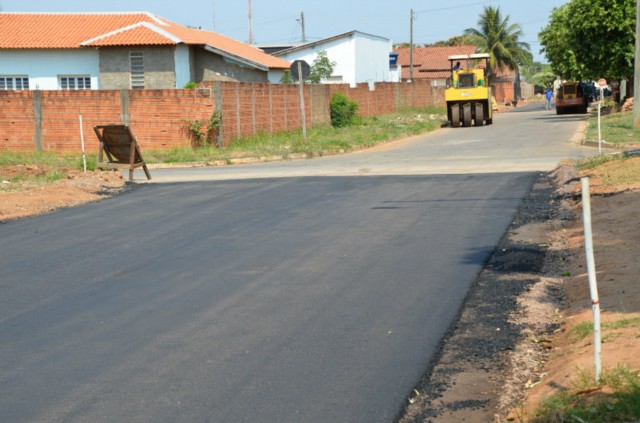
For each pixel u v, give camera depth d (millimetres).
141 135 33281
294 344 7887
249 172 25141
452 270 10805
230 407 6352
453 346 7734
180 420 6125
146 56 43344
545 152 28812
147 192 20266
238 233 14070
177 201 18422
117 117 33125
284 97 39812
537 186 18781
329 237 13391
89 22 47656
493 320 8531
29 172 23922
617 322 7547
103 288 10398
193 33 50281
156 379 7020
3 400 6645
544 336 7938
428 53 113500
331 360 7398
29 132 33375
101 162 23094
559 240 12469
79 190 19906
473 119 53812
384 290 9859
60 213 17047
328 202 17406
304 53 68125
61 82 44906
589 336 7324
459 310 8914
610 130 35875
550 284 9914
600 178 17906
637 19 36531
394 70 87875
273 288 10125
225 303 9477
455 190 18547
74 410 6379
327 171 24344
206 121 32906
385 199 17547
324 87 45812
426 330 8227
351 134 41000
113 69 43594
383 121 52125
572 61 55969
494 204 16250
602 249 11062
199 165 29641
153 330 8492
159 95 32969
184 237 13867
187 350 7793
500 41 118375
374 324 8477
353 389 6676
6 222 16016
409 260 11492
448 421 6035
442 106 76188
